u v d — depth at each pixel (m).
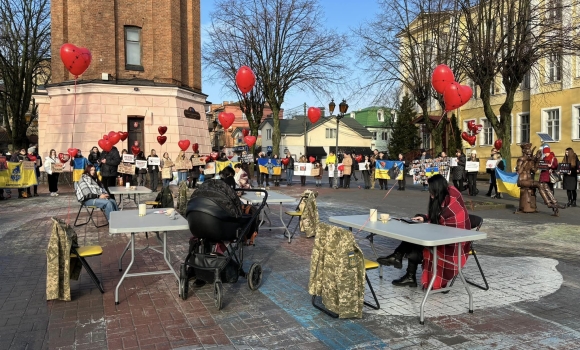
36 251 8.11
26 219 11.79
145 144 22.59
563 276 6.31
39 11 33.34
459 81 19.67
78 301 5.33
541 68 25.05
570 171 14.23
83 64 9.17
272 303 5.24
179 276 5.79
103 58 22.06
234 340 4.20
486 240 8.94
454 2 16.16
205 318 4.76
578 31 21.00
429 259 5.41
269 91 30.47
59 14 22.66
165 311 4.98
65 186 21.86
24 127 34.72
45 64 37.84
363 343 4.12
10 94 33.97
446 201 5.48
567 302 5.23
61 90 22.02
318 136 63.16
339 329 4.45
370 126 67.88
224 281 5.62
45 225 10.85
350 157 22.31
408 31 22.88
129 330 4.44
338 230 4.58
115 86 22.05
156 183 19.00
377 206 14.61
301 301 5.30
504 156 17.06
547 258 7.39
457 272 5.18
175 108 23.33
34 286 5.96
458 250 4.93
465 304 5.16
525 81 30.31
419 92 23.14
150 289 5.80
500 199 16.88
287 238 9.22
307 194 9.41
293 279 6.24
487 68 15.72
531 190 12.90
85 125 21.58
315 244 4.91
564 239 9.04
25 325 4.58
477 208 13.73
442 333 4.33
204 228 5.32
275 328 4.48
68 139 21.84
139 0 23.12
